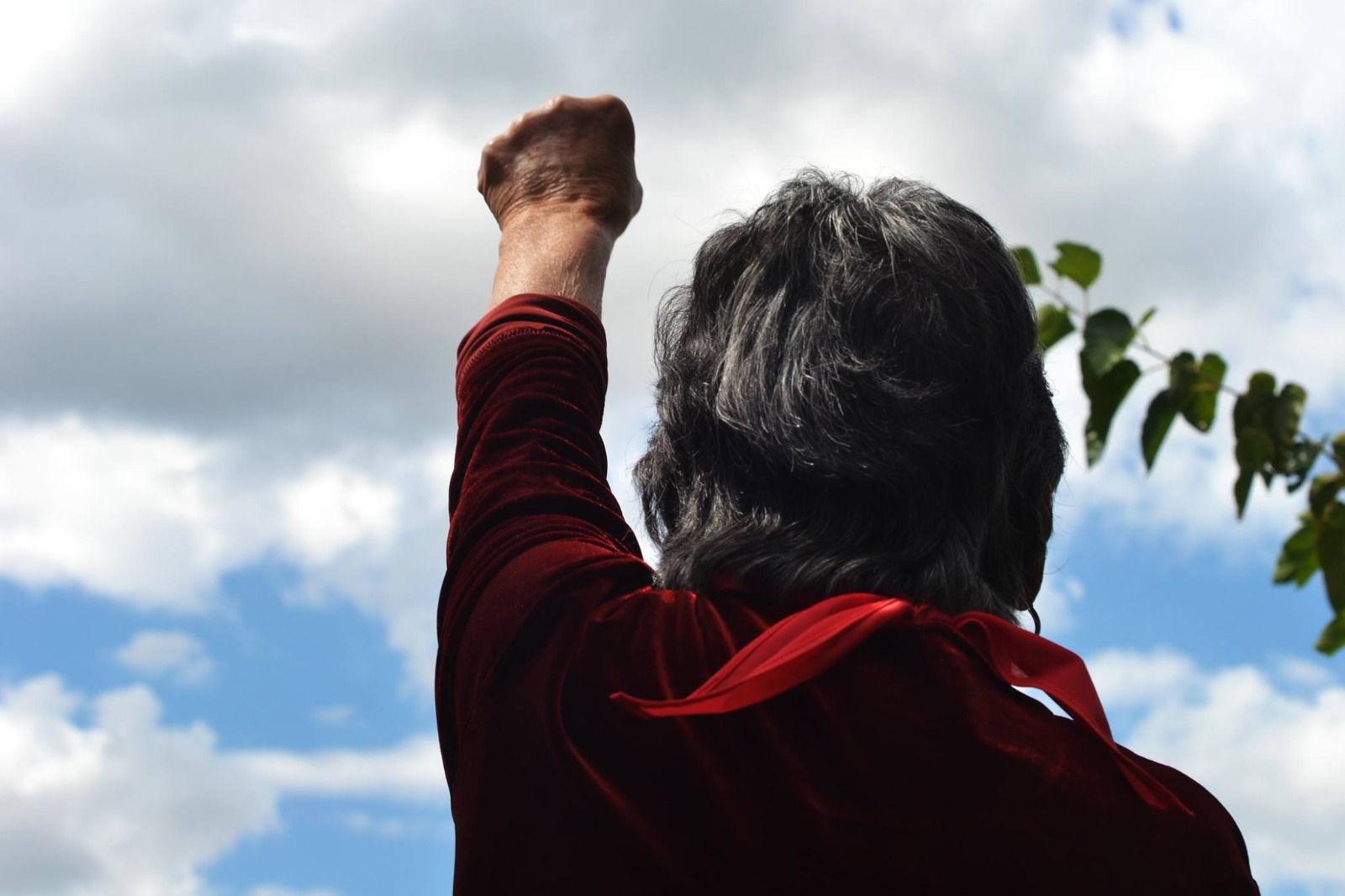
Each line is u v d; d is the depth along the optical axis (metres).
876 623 1.23
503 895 1.22
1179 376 2.27
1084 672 1.28
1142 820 1.20
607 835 1.21
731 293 1.47
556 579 1.32
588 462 1.44
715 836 1.20
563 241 1.64
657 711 1.17
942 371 1.36
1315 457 2.27
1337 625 2.33
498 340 1.52
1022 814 1.19
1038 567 1.47
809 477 1.32
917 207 1.46
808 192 1.50
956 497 1.34
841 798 1.20
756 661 1.21
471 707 1.30
